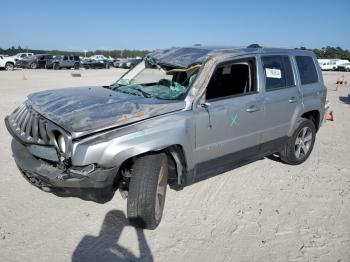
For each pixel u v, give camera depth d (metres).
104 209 4.17
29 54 43.66
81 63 42.94
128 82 5.35
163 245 3.55
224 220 4.08
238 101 4.55
